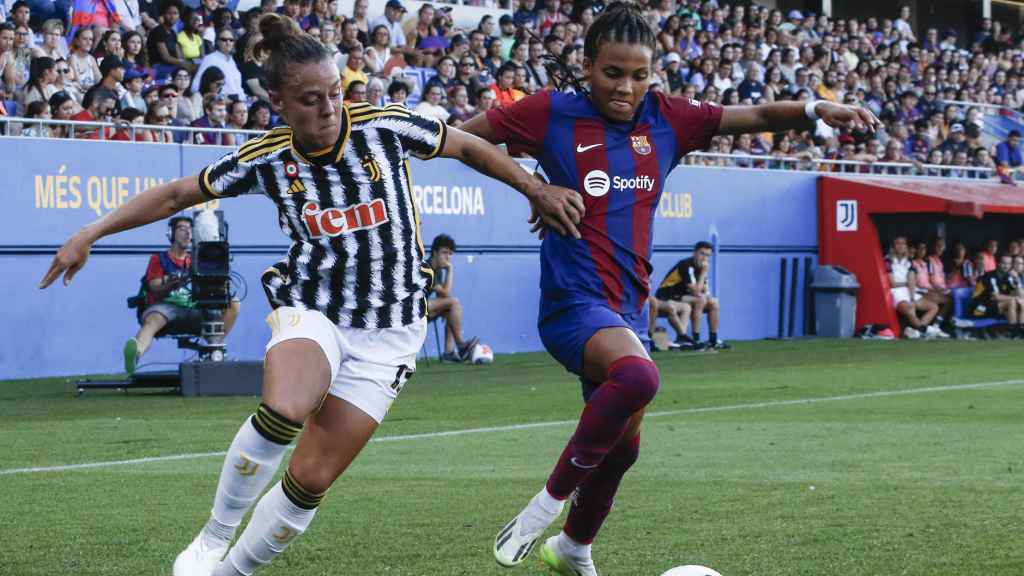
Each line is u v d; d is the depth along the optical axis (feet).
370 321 23.17
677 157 27.91
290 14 97.30
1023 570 27.40
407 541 30.66
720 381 75.51
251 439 21.94
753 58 132.98
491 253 99.35
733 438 49.75
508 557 25.21
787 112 27.48
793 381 75.36
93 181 79.61
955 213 114.83
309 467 22.90
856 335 120.57
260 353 87.66
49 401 65.31
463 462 43.86
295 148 22.98
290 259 23.53
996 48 175.63
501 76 107.24
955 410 59.93
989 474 40.60
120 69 84.23
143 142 81.82
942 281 123.03
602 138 27.09
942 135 145.89
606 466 25.61
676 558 28.76
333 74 22.40
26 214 77.20
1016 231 134.51
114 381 69.21
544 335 27.02
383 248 23.29
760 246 117.50
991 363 88.33
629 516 33.63
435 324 95.71
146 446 47.93
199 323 71.31
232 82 91.61
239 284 86.22
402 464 43.37
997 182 136.15
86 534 31.45
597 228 26.86
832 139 129.49
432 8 110.93
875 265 119.24
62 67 83.15
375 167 23.20
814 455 45.01
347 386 23.13
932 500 35.86
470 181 97.45
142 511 34.55
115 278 81.20
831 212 121.39
